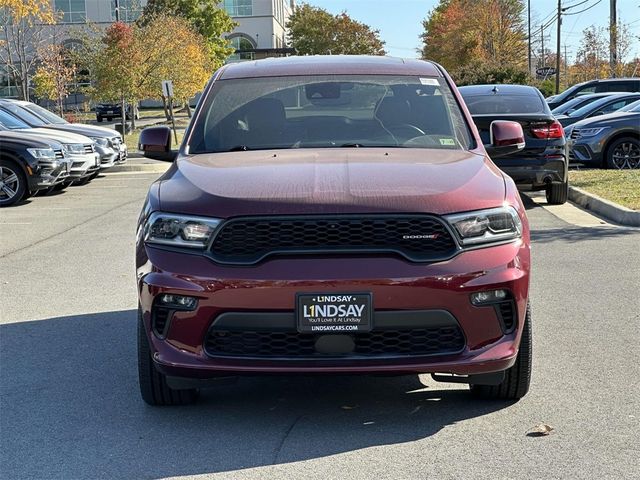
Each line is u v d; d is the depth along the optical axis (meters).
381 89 5.62
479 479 3.71
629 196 12.27
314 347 4.00
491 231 4.12
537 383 4.99
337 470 3.83
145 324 4.23
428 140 5.25
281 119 5.44
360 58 6.15
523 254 4.22
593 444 4.08
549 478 3.71
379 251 3.98
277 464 3.91
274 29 82.31
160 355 4.15
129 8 65.50
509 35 62.72
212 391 4.99
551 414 4.49
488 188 4.29
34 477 3.83
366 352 4.02
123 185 17.73
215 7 70.69
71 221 12.48
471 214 4.07
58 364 5.55
